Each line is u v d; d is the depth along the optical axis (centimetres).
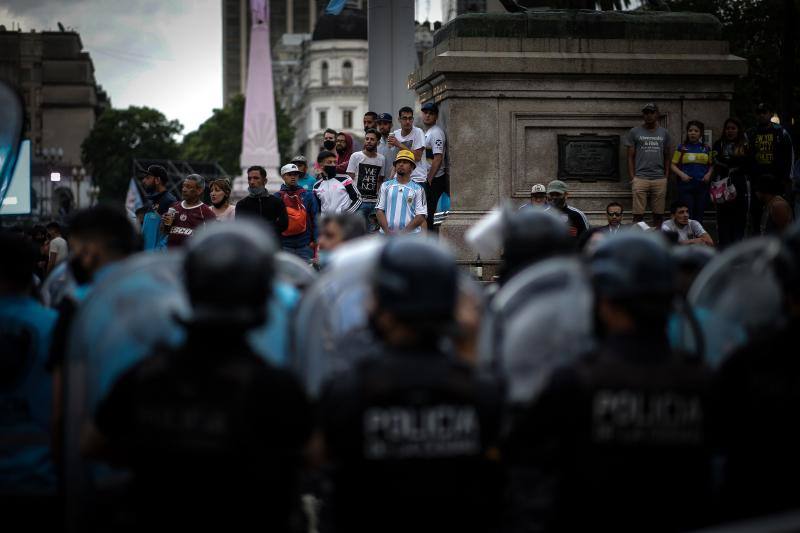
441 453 368
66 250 2072
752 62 3438
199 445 366
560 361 454
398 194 1464
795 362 420
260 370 373
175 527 371
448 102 1559
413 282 377
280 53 19938
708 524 411
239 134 13512
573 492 395
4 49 16062
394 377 370
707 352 530
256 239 384
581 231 1412
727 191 1580
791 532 375
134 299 458
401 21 2280
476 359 452
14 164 843
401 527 368
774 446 421
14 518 535
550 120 1571
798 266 427
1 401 534
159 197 1505
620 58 1575
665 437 389
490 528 389
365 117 1855
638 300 397
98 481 464
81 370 458
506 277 519
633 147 1555
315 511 468
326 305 466
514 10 1591
